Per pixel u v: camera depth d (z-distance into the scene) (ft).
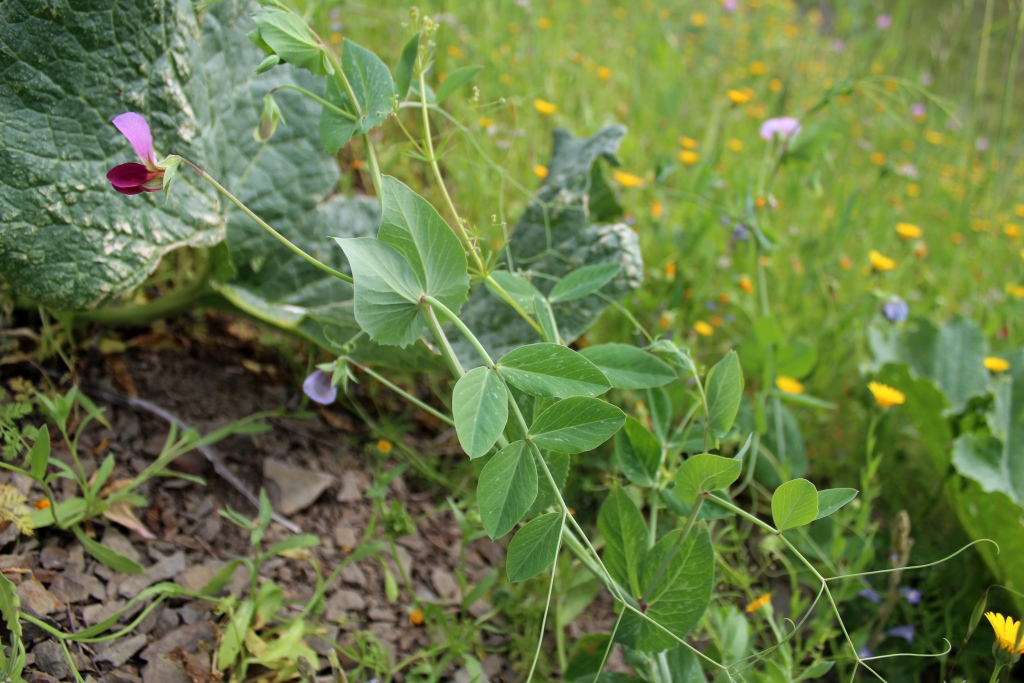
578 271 1.54
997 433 1.88
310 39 1.41
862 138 3.96
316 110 1.82
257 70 1.38
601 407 1.26
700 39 4.32
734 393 1.43
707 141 3.09
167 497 1.62
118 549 1.52
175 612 1.48
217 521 1.62
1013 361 2.05
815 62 4.67
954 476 1.89
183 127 1.59
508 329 1.78
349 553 1.67
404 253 1.28
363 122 1.42
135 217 1.53
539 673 1.59
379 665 1.48
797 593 1.65
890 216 3.00
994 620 1.38
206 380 1.81
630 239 1.81
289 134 1.80
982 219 3.26
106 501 1.50
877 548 1.90
